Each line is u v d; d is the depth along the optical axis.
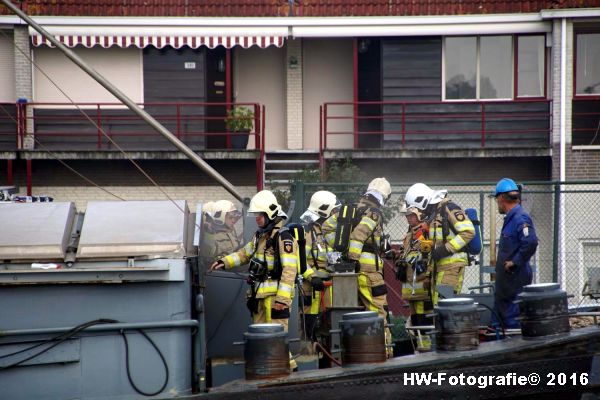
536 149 47.53
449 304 16.67
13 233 15.23
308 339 20.50
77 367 14.82
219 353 18.66
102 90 48.53
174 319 15.00
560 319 16.92
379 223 20.89
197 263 16.08
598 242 36.00
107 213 15.92
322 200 21.59
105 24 47.00
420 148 47.59
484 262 33.94
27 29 47.25
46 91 48.25
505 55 48.81
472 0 48.06
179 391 14.96
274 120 51.75
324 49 51.28
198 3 47.78
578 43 47.84
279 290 17.22
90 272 14.69
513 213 19.80
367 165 48.62
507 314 19.70
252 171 48.75
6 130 48.19
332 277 18.27
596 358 16.78
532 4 47.84
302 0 48.09
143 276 14.74
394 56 48.88
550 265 35.31
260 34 47.53
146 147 48.91
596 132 47.19
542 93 48.88
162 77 48.88
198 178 48.62
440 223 20.95
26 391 14.72
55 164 48.25
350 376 15.52
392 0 48.09
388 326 17.59
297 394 15.27
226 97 49.91
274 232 17.67
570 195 39.12
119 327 14.77
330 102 50.94
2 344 14.66
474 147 47.91
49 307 14.82
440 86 48.84
